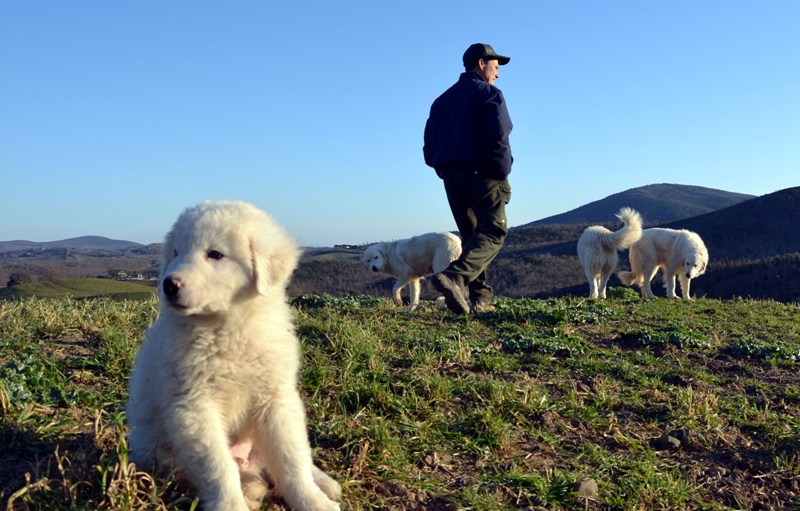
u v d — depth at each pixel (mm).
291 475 1632
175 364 1600
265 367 1658
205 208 1844
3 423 1988
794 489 2207
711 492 2166
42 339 3172
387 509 1818
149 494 1581
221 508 1500
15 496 1527
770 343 4039
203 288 1634
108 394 2428
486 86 4254
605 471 2209
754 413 2785
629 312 4898
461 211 4609
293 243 1875
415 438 2258
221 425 1618
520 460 2219
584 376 3188
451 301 4246
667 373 3322
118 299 4848
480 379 2984
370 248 6820
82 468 1673
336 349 3180
